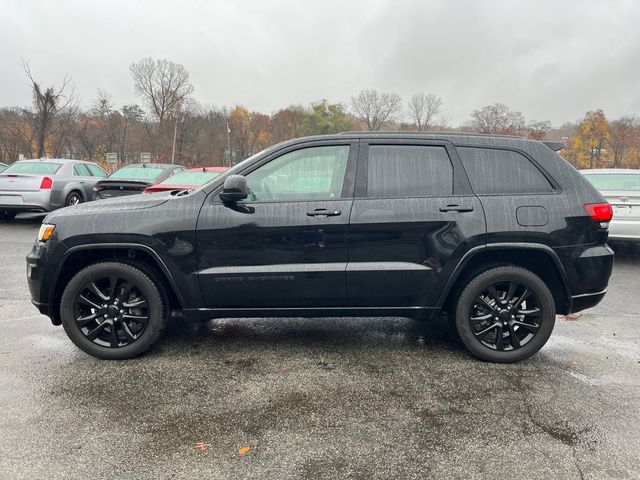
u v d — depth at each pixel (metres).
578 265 3.51
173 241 3.47
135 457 2.42
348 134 3.64
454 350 3.90
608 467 2.36
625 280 6.45
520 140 3.66
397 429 2.70
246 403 2.99
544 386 3.24
